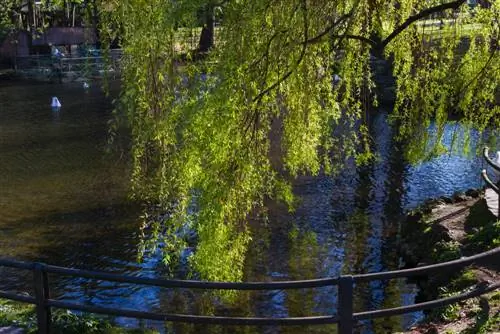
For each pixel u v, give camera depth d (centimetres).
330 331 943
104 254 1273
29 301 570
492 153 1770
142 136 669
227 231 704
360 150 1992
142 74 650
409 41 909
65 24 4669
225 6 632
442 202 1375
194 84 650
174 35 640
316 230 1408
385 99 2781
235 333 941
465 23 903
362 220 1476
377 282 1122
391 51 915
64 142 2377
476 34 905
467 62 912
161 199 707
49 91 3756
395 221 1470
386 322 945
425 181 1792
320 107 825
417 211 1341
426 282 1045
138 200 1603
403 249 1234
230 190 683
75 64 4197
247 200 743
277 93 753
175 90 661
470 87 910
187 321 538
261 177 778
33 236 1380
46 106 3231
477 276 880
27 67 4391
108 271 1193
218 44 652
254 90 668
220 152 662
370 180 1811
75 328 698
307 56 730
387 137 2330
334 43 767
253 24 648
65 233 1393
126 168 1950
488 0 889
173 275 1145
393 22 893
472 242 1027
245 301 1048
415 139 933
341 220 1476
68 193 1702
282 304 1035
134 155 697
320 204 1595
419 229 1252
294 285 513
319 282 518
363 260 1232
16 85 4056
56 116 2948
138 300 1061
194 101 643
